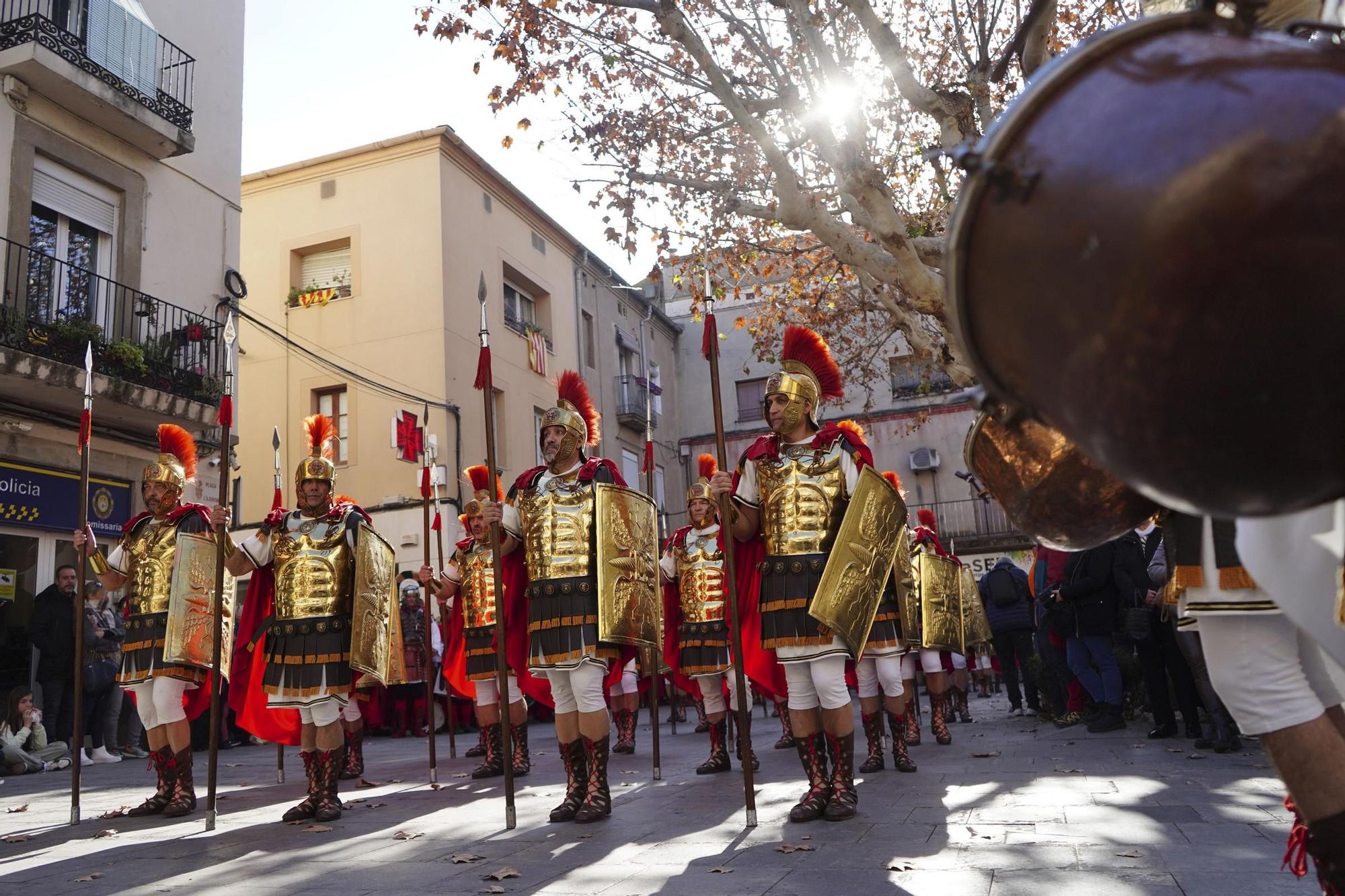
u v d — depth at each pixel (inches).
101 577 259.4
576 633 210.4
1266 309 42.9
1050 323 49.7
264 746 513.0
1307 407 43.8
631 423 1082.1
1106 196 46.5
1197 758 261.4
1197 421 45.5
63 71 514.9
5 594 489.7
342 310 813.2
